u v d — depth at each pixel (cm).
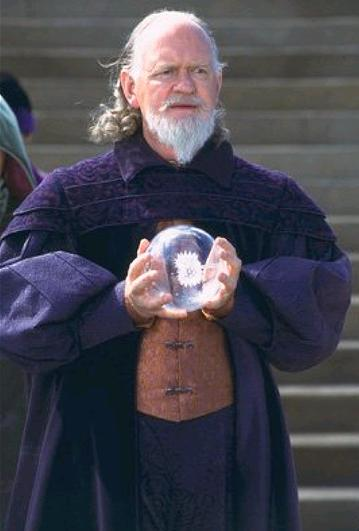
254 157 1139
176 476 514
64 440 518
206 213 522
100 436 515
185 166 525
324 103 1238
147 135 526
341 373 940
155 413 516
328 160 1141
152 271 489
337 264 527
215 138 529
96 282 505
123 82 531
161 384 516
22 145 634
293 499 526
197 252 496
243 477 518
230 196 526
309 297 510
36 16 1351
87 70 1270
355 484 865
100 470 513
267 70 1280
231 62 1279
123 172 525
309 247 532
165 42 512
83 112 1204
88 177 527
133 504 512
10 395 624
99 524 514
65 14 1352
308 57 1282
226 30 1321
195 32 515
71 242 521
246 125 1190
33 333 502
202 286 491
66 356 509
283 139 1191
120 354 521
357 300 986
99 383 520
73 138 1177
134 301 493
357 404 905
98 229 521
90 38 1312
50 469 517
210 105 516
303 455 865
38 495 517
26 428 535
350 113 1202
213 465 516
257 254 527
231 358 523
